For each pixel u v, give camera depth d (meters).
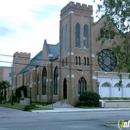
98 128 15.02
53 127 15.30
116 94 45.06
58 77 46.66
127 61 15.98
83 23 44.34
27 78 68.50
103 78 44.38
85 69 43.44
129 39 16.67
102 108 38.06
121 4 16.00
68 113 28.55
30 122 18.20
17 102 63.22
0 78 95.69
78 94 42.16
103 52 45.47
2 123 17.58
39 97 56.38
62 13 46.84
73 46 42.78
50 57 51.97
